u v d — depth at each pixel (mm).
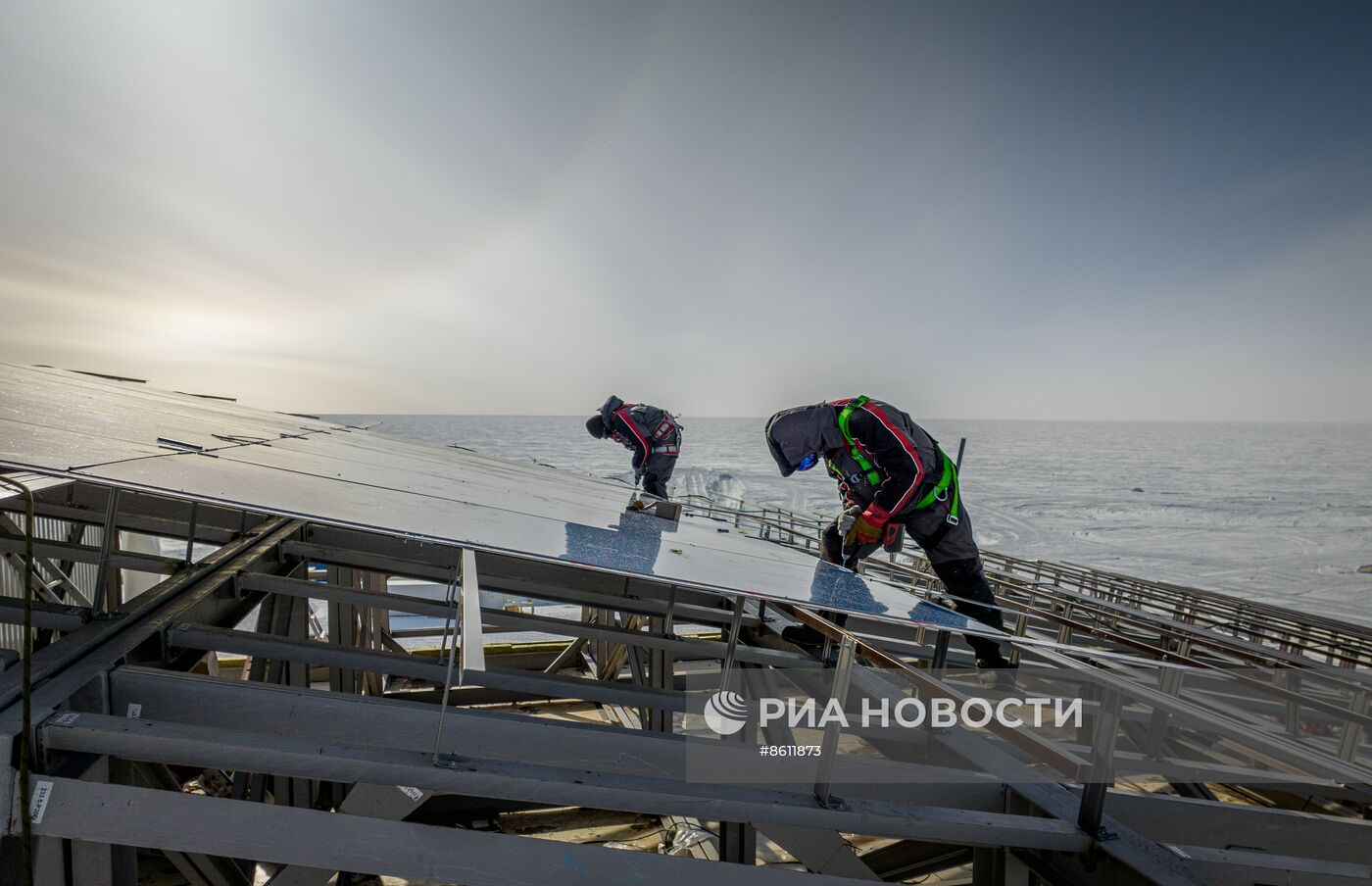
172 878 3188
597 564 1591
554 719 2076
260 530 3699
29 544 1468
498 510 2561
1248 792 3553
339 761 1563
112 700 1854
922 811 1805
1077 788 2111
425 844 1583
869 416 3391
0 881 1479
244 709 1907
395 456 4801
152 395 5375
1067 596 3971
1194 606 4723
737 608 2629
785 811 1732
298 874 2678
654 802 1674
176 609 2387
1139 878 1639
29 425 1967
